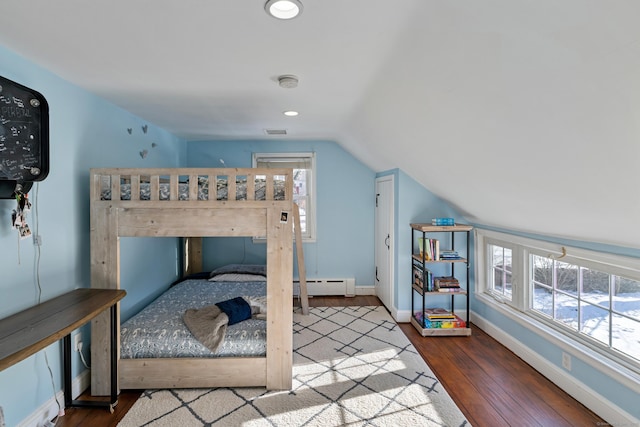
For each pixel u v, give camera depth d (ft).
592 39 3.23
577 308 8.28
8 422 6.06
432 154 8.82
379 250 15.56
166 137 13.52
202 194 8.17
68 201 7.57
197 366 8.03
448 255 11.78
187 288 12.91
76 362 7.85
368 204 16.34
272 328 8.07
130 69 6.84
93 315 6.13
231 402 7.57
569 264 8.54
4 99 5.67
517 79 4.38
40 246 6.77
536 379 8.59
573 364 7.84
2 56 5.87
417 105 6.89
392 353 10.05
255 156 15.99
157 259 12.67
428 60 5.28
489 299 11.57
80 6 4.54
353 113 10.22
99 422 6.91
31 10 4.65
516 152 6.01
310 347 10.46
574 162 5.15
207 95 8.59
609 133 4.16
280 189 8.20
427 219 12.68
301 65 6.52
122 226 7.91
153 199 7.93
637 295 6.77
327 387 8.21
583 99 3.98
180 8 4.56
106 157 9.16
